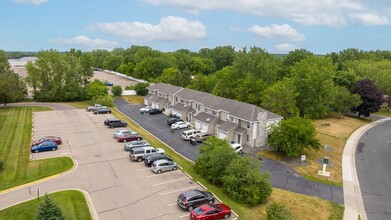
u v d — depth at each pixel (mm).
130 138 47625
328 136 58594
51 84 86188
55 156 39562
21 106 75062
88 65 97875
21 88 82938
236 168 30484
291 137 43219
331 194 34250
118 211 26297
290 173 39500
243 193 29344
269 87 63562
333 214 29641
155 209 26875
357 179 39062
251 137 48688
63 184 31203
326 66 79188
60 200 27547
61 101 85750
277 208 25625
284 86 60531
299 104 71312
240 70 78375
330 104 74875
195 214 24609
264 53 81812
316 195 33594
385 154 49250
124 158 39781
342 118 75438
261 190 29703
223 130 50969
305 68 72125
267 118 49719
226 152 32781
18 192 29109
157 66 121500
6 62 90875
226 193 30984
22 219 24422
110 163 37781
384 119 78125
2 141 45250
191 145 48938
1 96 72000
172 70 101812
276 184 35812
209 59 150375
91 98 86062
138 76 122625
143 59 136000
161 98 76500
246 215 27031
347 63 117438
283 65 115625
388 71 91062
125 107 79500
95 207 26844
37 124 56594
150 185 31781
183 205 26531
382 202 33000
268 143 46188
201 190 31000
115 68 173375
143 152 39125
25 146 43406
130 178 33375
